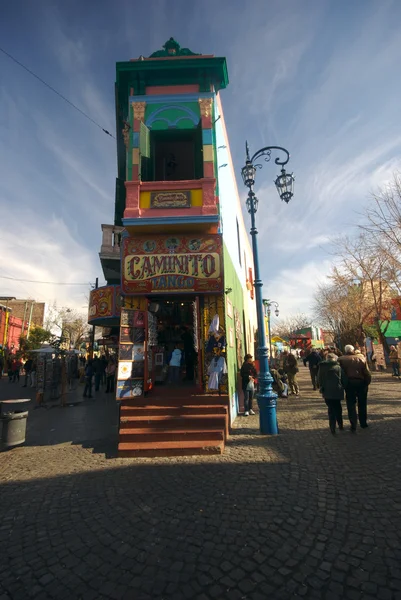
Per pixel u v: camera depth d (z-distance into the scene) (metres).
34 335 33.47
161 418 6.79
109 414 10.51
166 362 9.67
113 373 16.19
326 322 33.38
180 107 8.77
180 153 9.15
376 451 5.62
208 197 8.01
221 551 3.11
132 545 3.27
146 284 8.00
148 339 7.99
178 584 2.70
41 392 13.24
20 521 3.82
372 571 2.74
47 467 5.68
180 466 5.46
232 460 5.61
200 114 8.69
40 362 13.52
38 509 4.11
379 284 22.70
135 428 6.73
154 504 4.12
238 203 15.49
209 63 8.80
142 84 8.95
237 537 3.33
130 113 8.81
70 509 4.08
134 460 5.87
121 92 9.38
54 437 7.76
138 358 7.72
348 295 24.95
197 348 8.19
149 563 2.98
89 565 2.99
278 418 8.73
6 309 33.97
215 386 7.73
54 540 3.41
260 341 7.52
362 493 4.15
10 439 6.82
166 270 8.03
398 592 2.51
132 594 2.61
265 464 5.34
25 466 5.78
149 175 8.69
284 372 13.00
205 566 2.90
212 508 3.95
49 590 2.69
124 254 8.17
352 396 6.97
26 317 44.47
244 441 6.70
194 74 9.05
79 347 37.75
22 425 7.07
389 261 18.42
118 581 2.77
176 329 10.59
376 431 6.80
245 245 17.95
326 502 3.97
